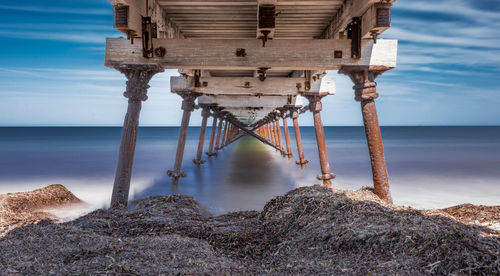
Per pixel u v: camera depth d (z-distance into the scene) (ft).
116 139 165.68
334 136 219.00
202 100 44.04
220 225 14.03
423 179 39.47
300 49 17.35
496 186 34.45
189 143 127.85
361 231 10.17
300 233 11.69
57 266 8.50
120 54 17.35
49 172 44.50
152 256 9.16
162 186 32.40
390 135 232.12
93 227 13.12
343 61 17.17
